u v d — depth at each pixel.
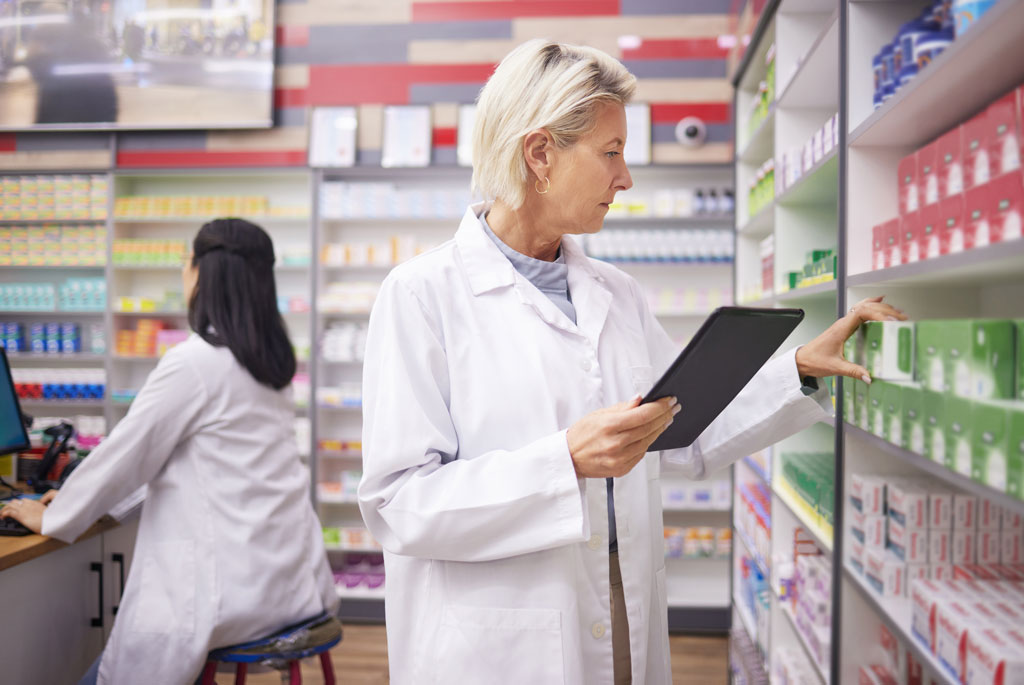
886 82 1.51
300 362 4.51
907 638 1.34
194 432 1.75
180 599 1.67
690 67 4.25
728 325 0.89
